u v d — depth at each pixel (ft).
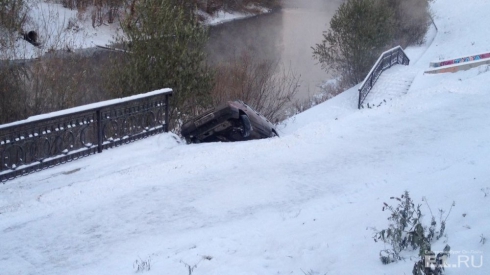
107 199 24.17
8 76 43.93
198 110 43.42
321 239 18.53
